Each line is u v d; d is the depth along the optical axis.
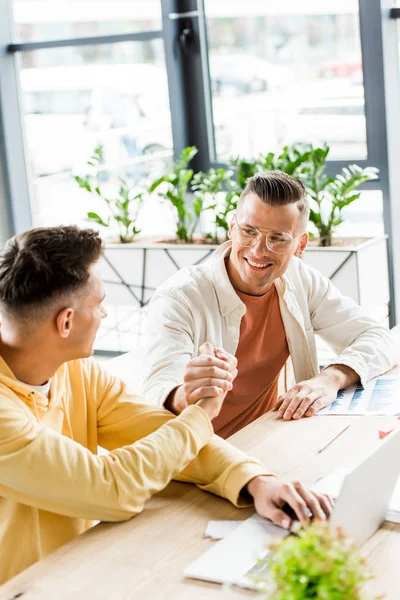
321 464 1.59
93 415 1.65
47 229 1.42
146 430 1.62
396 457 1.31
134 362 4.30
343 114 4.20
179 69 4.54
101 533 1.36
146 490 1.41
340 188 3.89
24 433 1.36
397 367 2.21
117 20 4.61
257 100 4.44
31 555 1.42
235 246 2.12
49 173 4.98
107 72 4.71
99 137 4.84
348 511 1.17
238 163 4.18
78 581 1.21
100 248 1.44
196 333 2.08
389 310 4.18
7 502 1.42
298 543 0.85
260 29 4.33
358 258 3.76
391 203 4.15
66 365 1.60
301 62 4.26
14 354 1.43
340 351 2.32
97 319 1.45
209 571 1.21
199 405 1.56
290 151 4.26
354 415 1.86
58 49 4.76
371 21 3.97
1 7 4.75
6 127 4.79
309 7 4.16
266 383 2.26
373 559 1.23
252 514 1.41
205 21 4.46
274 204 2.04
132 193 4.83
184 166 4.39
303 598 0.82
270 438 1.75
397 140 4.18
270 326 2.24
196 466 1.53
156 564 1.25
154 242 4.44
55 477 1.35
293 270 2.30
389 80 4.06
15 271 1.38
